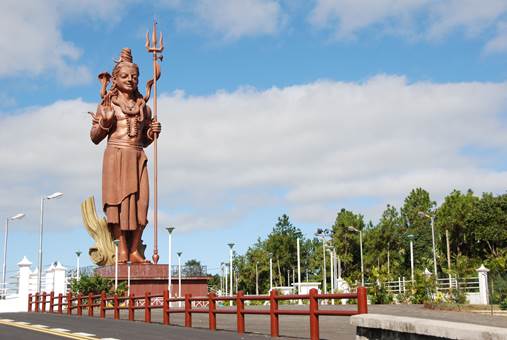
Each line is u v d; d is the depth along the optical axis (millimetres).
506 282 43812
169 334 22469
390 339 14820
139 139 63125
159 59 63469
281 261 112875
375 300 49875
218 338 20734
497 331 11625
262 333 23000
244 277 113500
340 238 98250
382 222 100188
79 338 21188
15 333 23250
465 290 46812
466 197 83875
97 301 52531
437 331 13086
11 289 54969
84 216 65125
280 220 120750
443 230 82812
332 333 23578
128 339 20734
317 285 64312
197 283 62594
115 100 63000
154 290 60250
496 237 78000
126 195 61750
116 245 57375
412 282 52125
